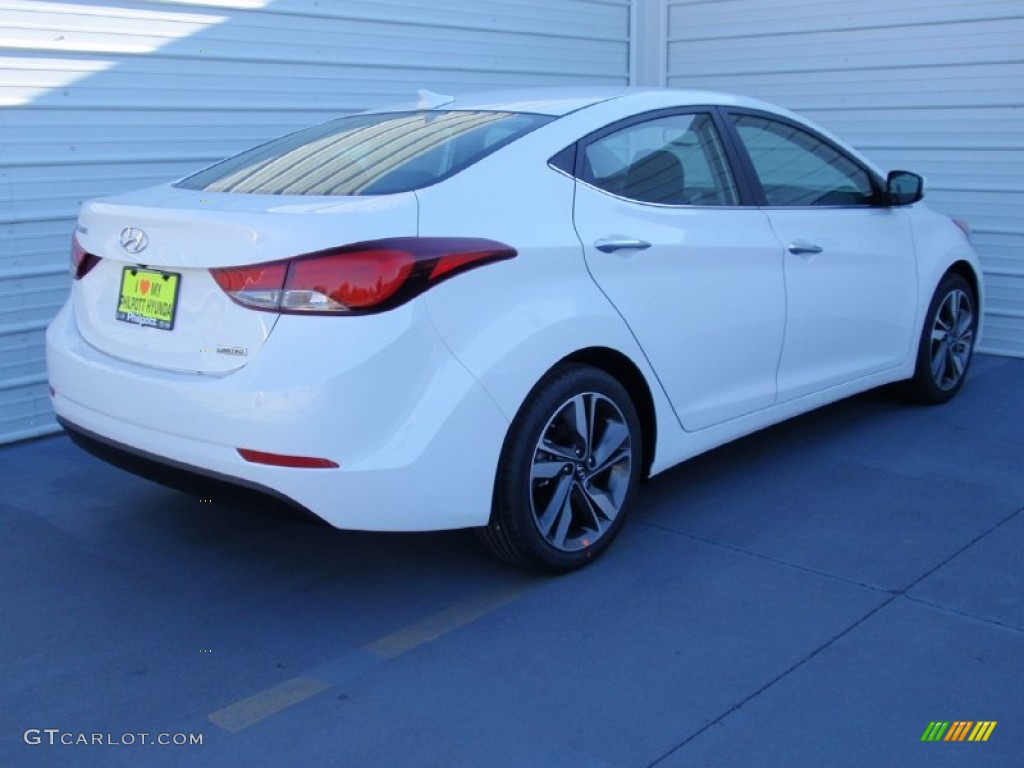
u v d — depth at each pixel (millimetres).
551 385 3740
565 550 3910
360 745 2982
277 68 6445
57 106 5516
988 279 7309
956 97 7277
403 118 4418
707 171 4516
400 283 3303
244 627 3654
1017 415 5859
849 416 5883
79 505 4711
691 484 4895
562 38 8219
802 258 4789
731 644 3477
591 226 3918
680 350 4238
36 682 3324
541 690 3236
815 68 7977
